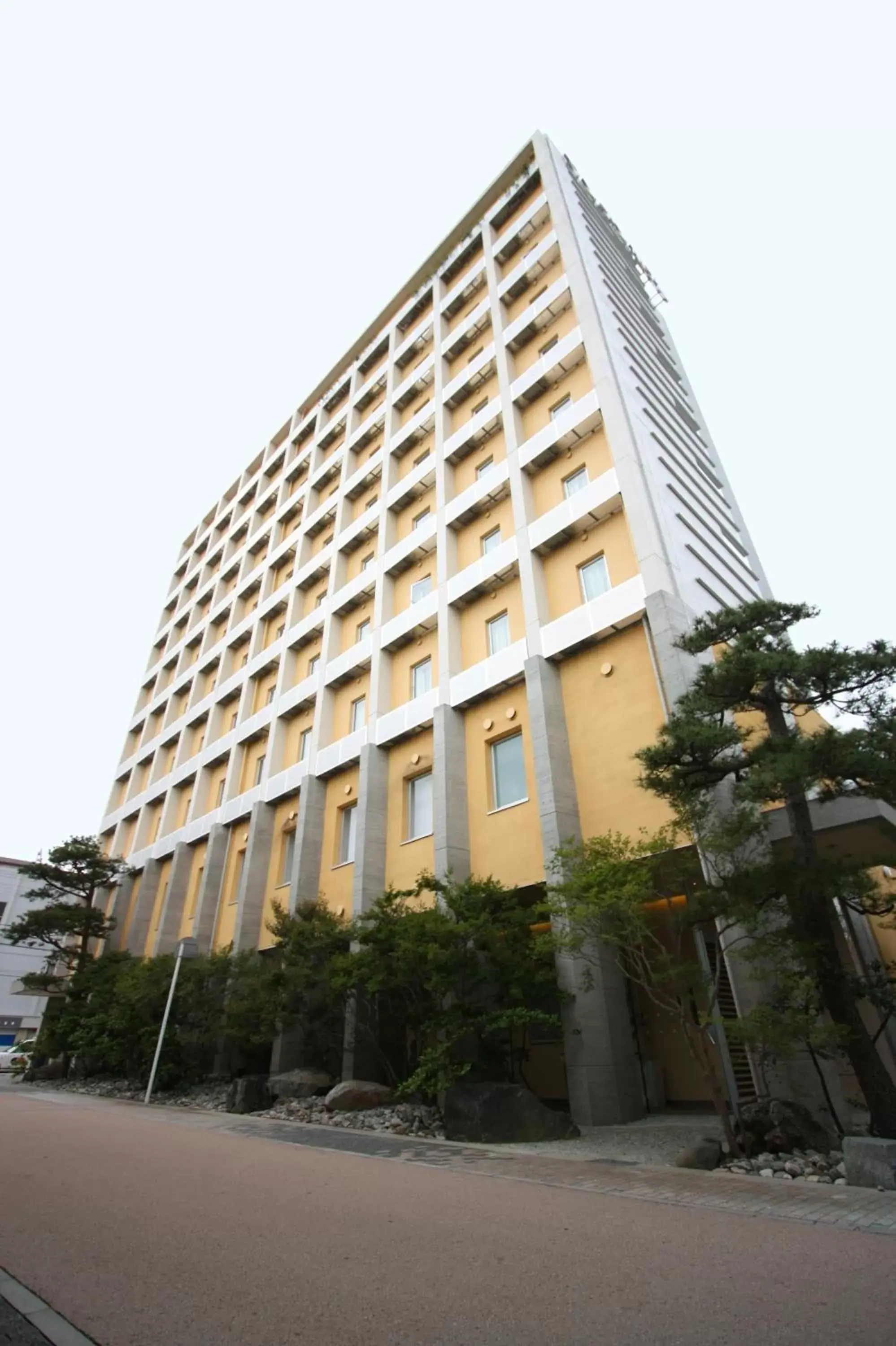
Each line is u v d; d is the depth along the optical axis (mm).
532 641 16141
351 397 32438
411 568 22656
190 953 19844
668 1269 4395
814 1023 7766
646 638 14469
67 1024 23719
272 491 35875
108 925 29484
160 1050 18469
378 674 20750
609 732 14328
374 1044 15445
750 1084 12711
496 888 13062
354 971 13672
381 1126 11867
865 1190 6348
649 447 17984
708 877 10023
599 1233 5219
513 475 19125
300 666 26531
